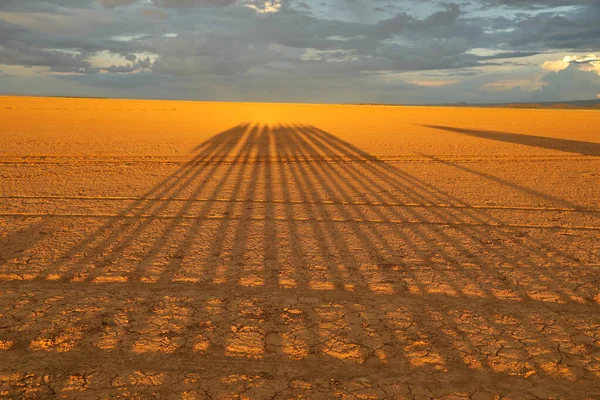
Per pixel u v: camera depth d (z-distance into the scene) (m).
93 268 5.17
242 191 9.61
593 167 13.70
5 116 33.12
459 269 5.36
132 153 15.23
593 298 4.61
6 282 4.75
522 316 4.20
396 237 6.59
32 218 7.20
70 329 3.82
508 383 3.21
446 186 10.53
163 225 6.97
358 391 3.09
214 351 3.54
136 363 3.36
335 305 4.36
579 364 3.45
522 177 11.88
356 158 15.17
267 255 5.73
